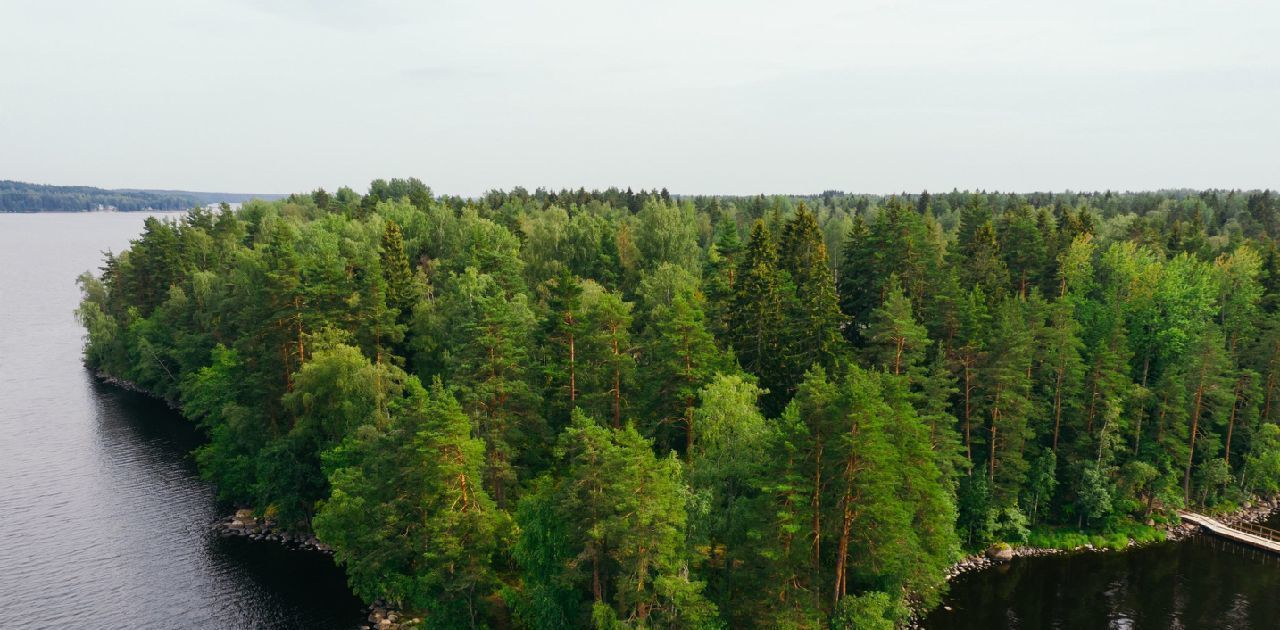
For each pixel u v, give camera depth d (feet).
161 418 310.04
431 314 238.27
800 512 139.64
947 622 168.04
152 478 246.68
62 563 190.39
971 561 195.21
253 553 198.39
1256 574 191.01
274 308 221.87
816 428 139.03
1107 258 275.39
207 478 233.76
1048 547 203.82
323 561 194.80
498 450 176.65
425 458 148.87
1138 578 188.85
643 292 286.46
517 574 169.07
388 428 173.27
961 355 210.59
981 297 223.71
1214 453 226.99
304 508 207.51
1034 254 277.23
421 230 341.62
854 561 150.92
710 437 158.10
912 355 196.44
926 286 247.50
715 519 143.64
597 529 131.23
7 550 196.54
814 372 144.56
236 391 234.58
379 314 224.12
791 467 138.51
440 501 153.99
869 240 268.41
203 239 390.01
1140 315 247.91
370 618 167.53
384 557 156.66
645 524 130.21
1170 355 244.83
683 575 141.28
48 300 647.56
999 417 200.85
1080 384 214.07
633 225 387.34
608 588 145.48
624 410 192.85
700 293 258.57
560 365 203.31
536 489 180.65
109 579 183.21
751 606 139.85
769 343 218.38
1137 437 219.82
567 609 145.79
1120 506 211.61
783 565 137.39
